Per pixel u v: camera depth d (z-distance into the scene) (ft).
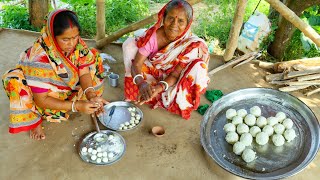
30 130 9.14
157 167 8.52
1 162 8.41
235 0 16.16
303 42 13.15
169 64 9.34
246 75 12.07
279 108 9.81
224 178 8.35
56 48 7.74
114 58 12.55
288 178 8.39
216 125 9.25
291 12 11.29
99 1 12.05
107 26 16.48
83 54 8.47
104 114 9.77
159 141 9.22
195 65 8.97
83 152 8.66
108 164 8.39
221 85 11.55
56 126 9.48
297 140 8.84
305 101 10.99
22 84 8.04
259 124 9.14
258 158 8.36
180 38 8.92
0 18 16.20
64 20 7.25
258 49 13.62
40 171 8.27
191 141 9.29
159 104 10.16
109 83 11.13
